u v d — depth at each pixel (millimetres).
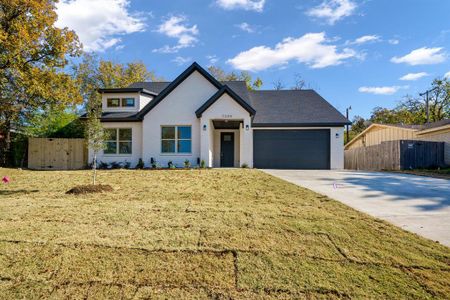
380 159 17469
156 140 15867
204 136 15297
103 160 16359
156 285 2908
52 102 17859
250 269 3168
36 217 4945
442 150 16344
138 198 6723
